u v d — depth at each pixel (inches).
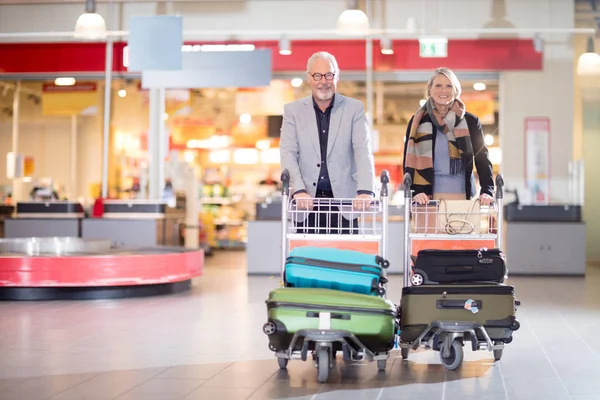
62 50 590.9
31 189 677.9
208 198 823.7
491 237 224.4
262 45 575.8
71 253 411.2
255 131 802.8
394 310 198.2
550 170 571.2
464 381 196.2
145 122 630.5
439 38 558.3
